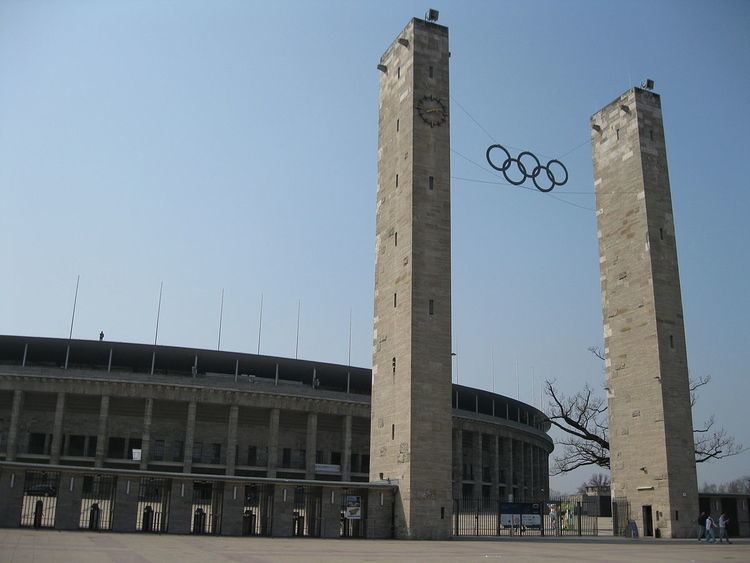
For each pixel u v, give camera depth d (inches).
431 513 1886.1
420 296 2021.4
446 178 2151.8
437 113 2191.2
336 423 4148.6
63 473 1625.2
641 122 2502.5
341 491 1841.8
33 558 980.6
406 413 1948.8
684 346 2327.8
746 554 1498.5
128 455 3782.0
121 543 1305.4
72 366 4015.8
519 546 1636.3
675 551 1571.1
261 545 1408.7
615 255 2500.0
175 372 4146.2
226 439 3941.9
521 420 5393.7
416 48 2219.5
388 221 2215.8
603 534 2411.4
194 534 1668.3
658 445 2213.3
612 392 2413.9
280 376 4318.4
